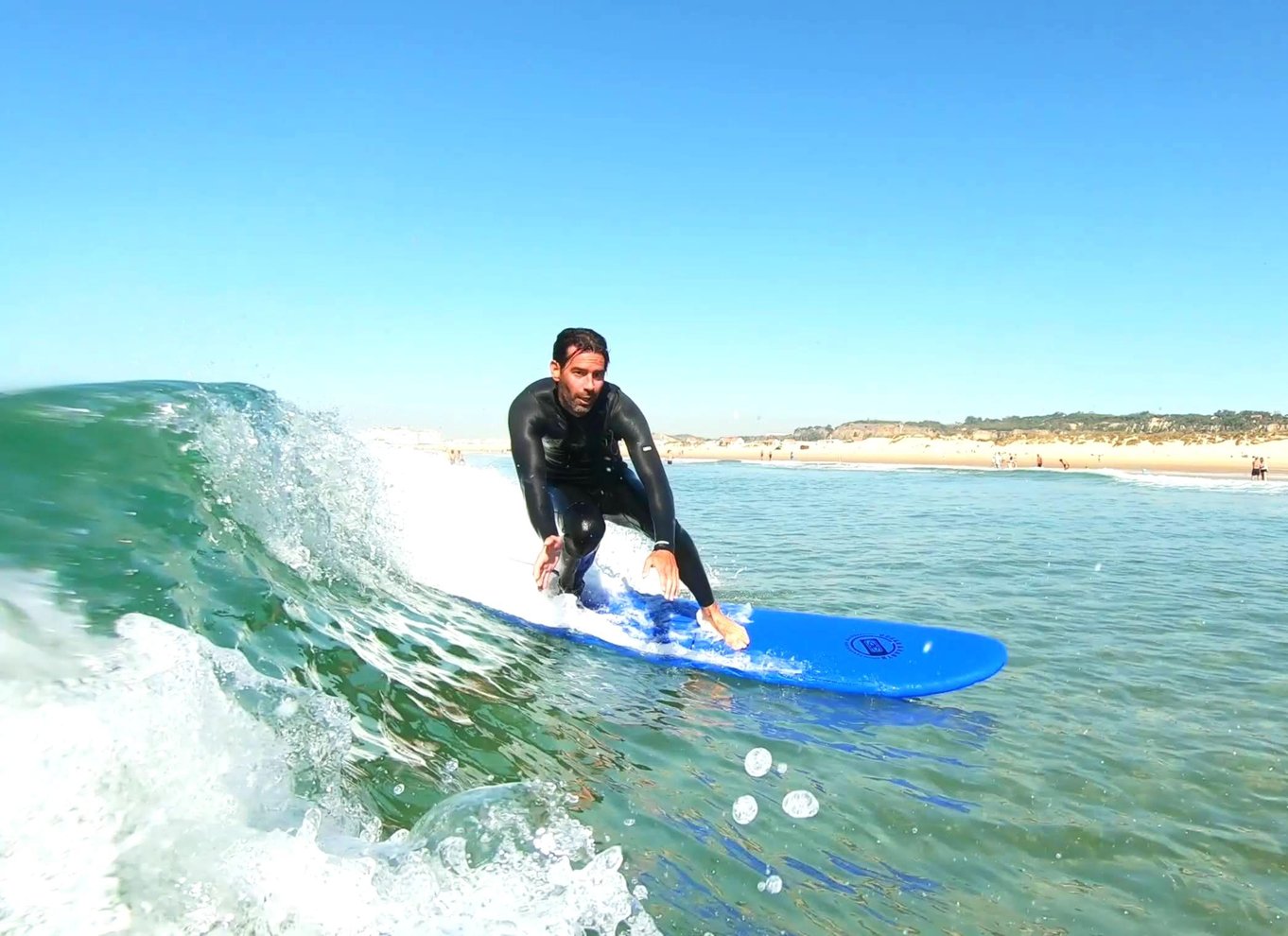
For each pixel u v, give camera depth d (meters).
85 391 4.16
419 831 2.24
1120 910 2.53
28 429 3.58
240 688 2.50
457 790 2.65
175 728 2.06
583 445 4.99
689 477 38.06
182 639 2.48
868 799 3.11
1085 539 11.91
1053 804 3.18
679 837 2.66
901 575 8.27
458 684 3.58
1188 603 7.04
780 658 4.70
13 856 1.62
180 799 1.91
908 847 2.79
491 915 1.92
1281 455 54.28
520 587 5.36
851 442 93.69
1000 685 4.66
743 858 2.59
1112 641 5.67
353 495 4.97
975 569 8.73
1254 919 2.52
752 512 16.52
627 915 2.14
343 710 2.80
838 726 3.90
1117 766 3.55
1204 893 2.64
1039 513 16.83
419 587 4.94
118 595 2.70
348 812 2.27
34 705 1.89
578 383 4.65
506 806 2.44
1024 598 7.12
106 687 2.04
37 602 2.40
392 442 6.73
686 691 4.22
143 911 1.64
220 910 1.70
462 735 3.10
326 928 1.75
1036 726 4.01
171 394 4.35
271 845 1.88
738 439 109.25
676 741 3.49
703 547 10.26
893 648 4.76
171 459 3.80
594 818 2.68
